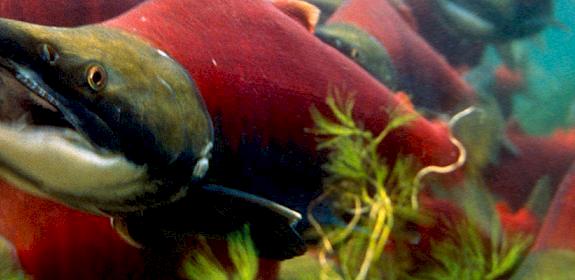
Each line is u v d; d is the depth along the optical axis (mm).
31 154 2588
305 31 4457
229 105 3811
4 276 3553
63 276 3793
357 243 3920
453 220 4516
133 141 2938
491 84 12516
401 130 4535
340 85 4348
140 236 3611
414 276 4145
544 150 8961
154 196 3227
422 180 4641
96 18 4754
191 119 3307
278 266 4262
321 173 4238
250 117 3898
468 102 8961
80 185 2836
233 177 3928
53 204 3688
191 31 3795
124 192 3068
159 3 3826
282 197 4195
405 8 10609
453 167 4539
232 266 4008
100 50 2887
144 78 3039
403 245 4203
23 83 2553
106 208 3145
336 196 4250
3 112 2500
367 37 8328
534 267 4191
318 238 4305
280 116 4027
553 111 10930
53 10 4645
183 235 3736
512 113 11297
